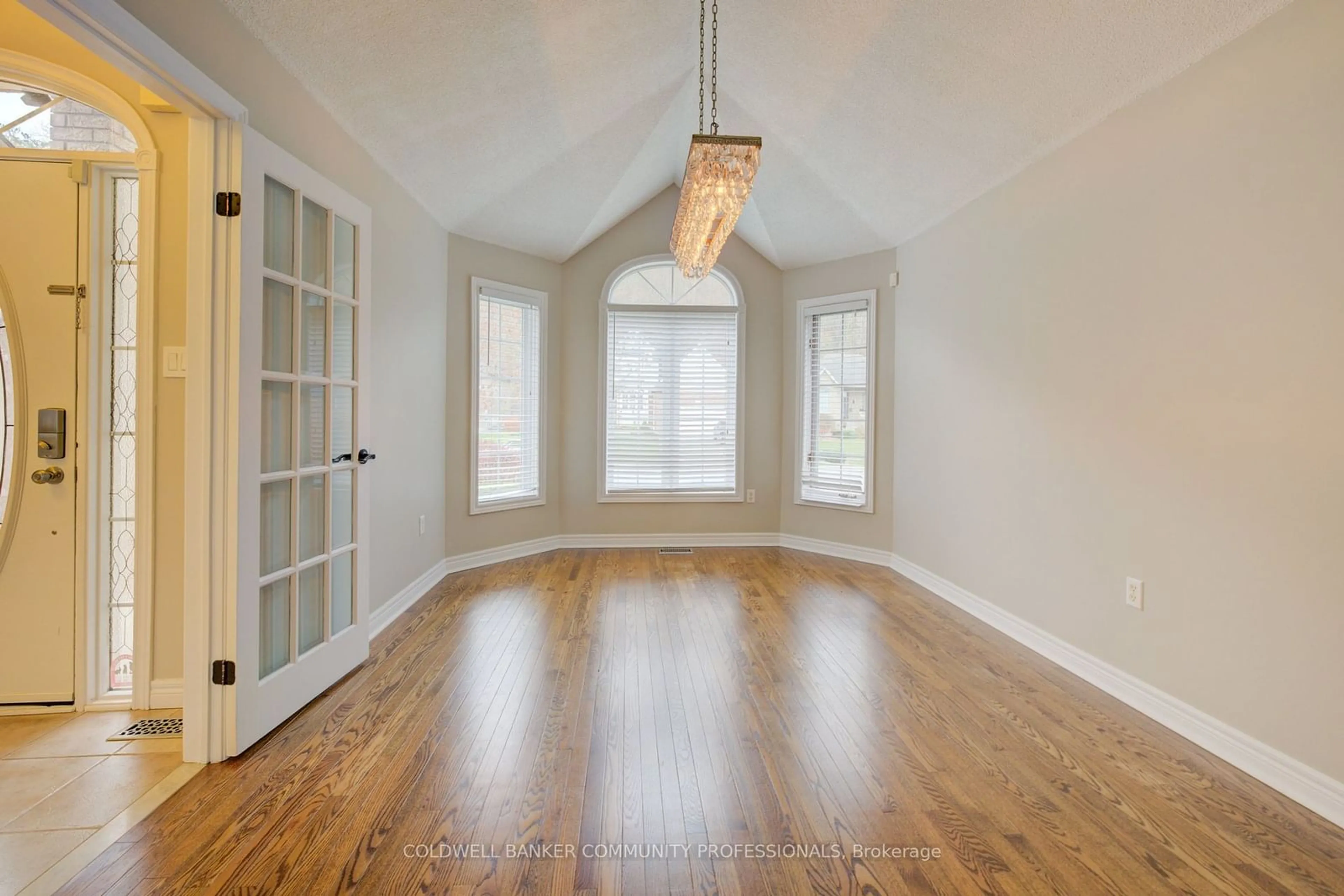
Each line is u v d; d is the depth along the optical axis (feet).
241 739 6.26
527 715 7.18
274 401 6.92
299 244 7.13
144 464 7.23
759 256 16.70
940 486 12.21
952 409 11.77
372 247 9.71
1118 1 6.67
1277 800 5.70
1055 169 8.96
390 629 10.05
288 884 4.53
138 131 7.13
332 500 7.97
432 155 10.43
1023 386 9.71
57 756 6.30
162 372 7.27
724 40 10.83
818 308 15.87
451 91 9.26
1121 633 7.79
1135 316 7.57
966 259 11.32
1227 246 6.40
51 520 7.30
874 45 9.20
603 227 15.78
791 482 16.58
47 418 7.27
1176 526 7.02
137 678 7.33
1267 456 6.03
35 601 7.29
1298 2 5.71
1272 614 5.98
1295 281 5.77
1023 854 4.94
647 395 16.67
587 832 5.15
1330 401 5.50
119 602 7.62
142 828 5.14
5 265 7.22
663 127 13.38
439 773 5.99
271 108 6.90
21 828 5.15
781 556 15.60
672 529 16.69
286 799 5.56
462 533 13.87
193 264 6.00
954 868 4.77
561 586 12.69
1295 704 5.78
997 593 10.36
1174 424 7.04
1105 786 5.90
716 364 16.83
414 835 5.08
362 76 8.04
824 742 6.64
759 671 8.50
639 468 16.69
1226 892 4.55
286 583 7.14
